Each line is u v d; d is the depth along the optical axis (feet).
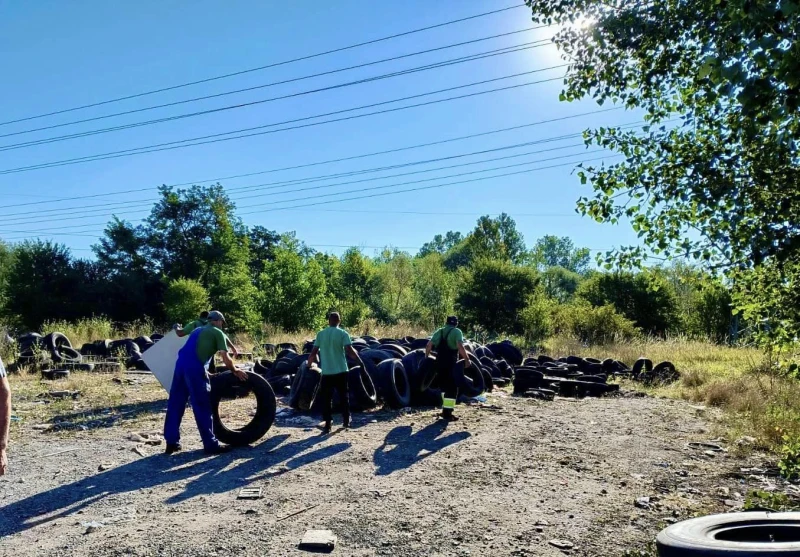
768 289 16.75
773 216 13.84
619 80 17.24
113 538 16.15
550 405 38.86
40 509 18.47
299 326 95.76
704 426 32.04
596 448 26.81
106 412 33.73
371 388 35.94
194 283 131.75
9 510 18.39
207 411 25.14
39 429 29.43
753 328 18.26
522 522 17.63
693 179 14.65
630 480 22.02
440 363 33.35
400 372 37.63
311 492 20.12
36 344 53.01
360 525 17.20
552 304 112.68
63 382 44.75
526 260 207.62
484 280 117.39
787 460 20.07
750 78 10.31
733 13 10.87
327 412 29.48
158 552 15.26
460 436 28.86
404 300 156.35
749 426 30.37
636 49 16.11
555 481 21.76
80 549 15.44
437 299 149.79
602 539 16.43
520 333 112.27
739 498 19.95
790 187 13.47
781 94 10.39
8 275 146.10
